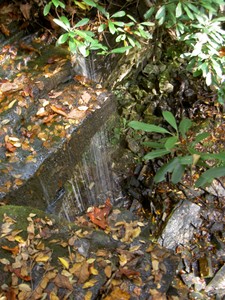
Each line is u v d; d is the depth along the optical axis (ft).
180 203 5.16
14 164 3.51
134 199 5.37
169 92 5.81
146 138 5.60
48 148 3.64
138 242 3.14
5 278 2.68
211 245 5.03
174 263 2.98
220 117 5.78
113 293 2.69
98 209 4.12
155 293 2.73
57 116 3.88
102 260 2.86
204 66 4.32
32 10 4.46
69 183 4.24
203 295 4.58
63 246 2.92
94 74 4.77
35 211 3.15
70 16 4.57
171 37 5.56
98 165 4.89
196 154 2.79
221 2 4.08
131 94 5.71
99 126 4.24
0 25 4.40
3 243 2.89
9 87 3.99
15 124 3.75
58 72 4.16
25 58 4.29
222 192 5.33
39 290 2.63
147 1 4.55
